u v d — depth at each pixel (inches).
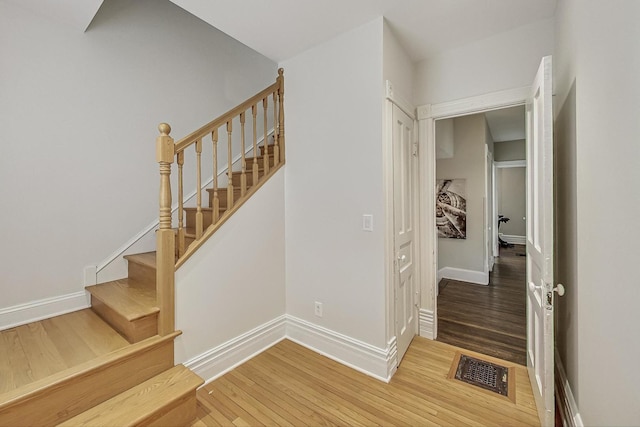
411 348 101.3
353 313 90.0
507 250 301.6
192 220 112.1
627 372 39.0
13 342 71.3
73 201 90.8
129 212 103.4
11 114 79.2
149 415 59.3
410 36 90.8
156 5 110.8
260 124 149.4
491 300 150.6
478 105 94.5
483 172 178.9
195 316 80.6
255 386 80.4
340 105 90.5
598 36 48.6
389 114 85.1
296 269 105.5
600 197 48.4
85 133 92.7
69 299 90.4
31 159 82.7
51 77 85.7
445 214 191.8
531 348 76.9
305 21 82.6
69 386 58.2
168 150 73.6
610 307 44.4
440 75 101.9
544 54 84.1
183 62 118.6
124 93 101.5
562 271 76.0
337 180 92.1
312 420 67.9
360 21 82.7
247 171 118.4
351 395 76.5
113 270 99.7
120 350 67.1
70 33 89.2
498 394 76.2
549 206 58.1
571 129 65.5
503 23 85.2
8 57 78.5
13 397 51.8
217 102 130.6
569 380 67.7
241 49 141.0
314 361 92.9
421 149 107.6
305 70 99.9
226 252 88.5
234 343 90.3
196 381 69.4
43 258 85.6
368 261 86.0
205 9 76.9
